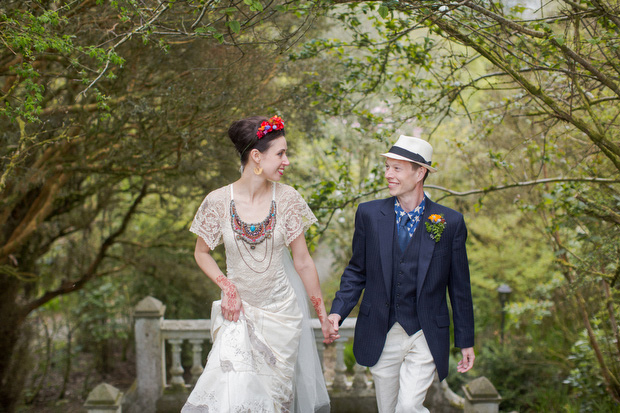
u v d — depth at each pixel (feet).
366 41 13.50
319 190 14.49
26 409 23.72
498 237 24.54
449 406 16.52
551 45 10.14
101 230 25.82
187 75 15.38
